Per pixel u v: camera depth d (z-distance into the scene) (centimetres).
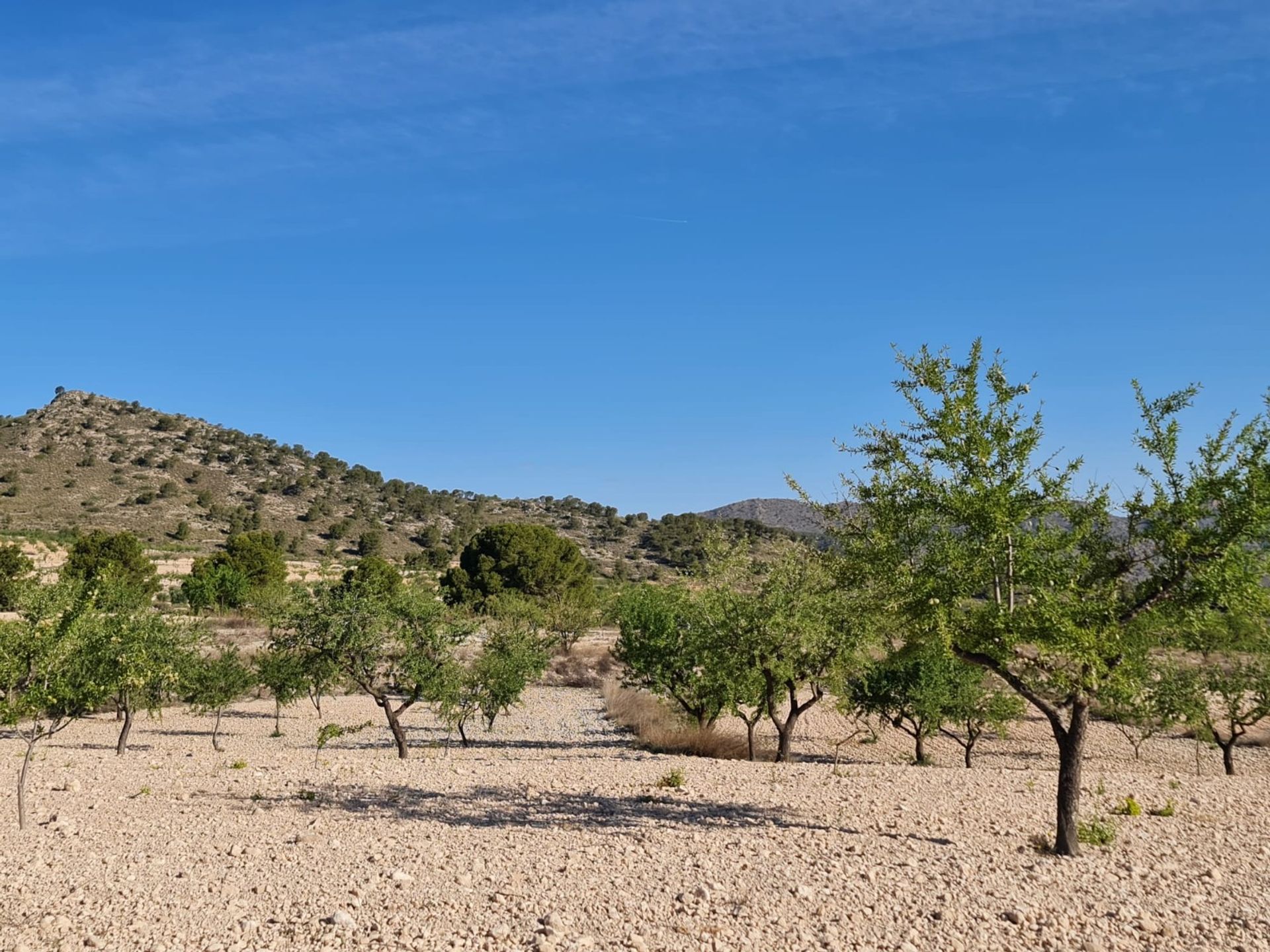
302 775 1952
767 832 1323
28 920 926
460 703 2784
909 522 1217
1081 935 871
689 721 2869
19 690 1448
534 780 1848
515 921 906
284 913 942
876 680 2547
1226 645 1244
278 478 15775
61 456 14138
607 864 1122
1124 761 2719
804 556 2197
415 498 16575
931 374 1184
